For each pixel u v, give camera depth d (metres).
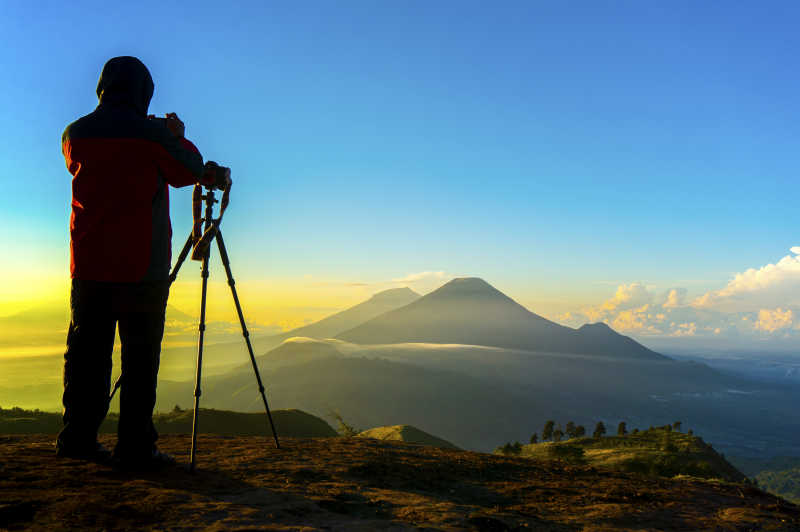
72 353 3.45
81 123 3.32
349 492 3.17
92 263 3.23
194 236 4.01
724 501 3.71
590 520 3.02
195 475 3.33
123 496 2.68
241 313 4.45
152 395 3.50
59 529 2.14
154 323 3.50
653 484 4.26
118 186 3.25
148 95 3.71
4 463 3.22
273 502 2.78
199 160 3.65
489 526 2.64
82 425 3.52
